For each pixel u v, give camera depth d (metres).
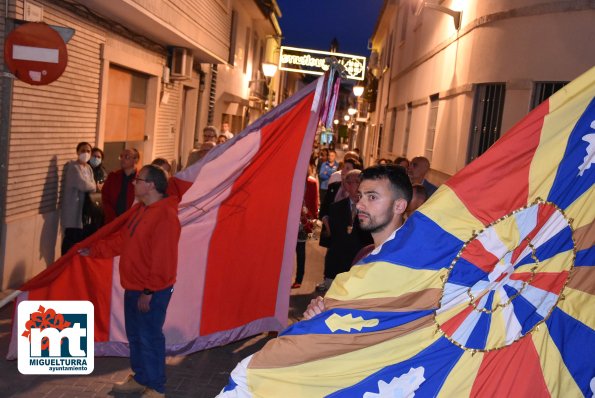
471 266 2.51
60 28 6.85
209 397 5.40
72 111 9.15
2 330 6.46
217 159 5.77
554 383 2.49
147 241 4.96
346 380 2.49
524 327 2.50
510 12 9.41
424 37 15.91
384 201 2.97
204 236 5.96
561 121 2.51
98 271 5.77
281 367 2.49
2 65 7.29
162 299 5.00
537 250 2.52
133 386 5.23
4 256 7.56
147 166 5.01
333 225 6.99
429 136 14.25
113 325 5.89
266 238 6.20
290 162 5.95
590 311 2.52
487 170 2.52
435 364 2.50
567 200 2.51
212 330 6.18
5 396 5.06
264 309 6.41
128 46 11.38
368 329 2.50
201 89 18.16
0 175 7.46
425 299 2.51
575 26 8.39
